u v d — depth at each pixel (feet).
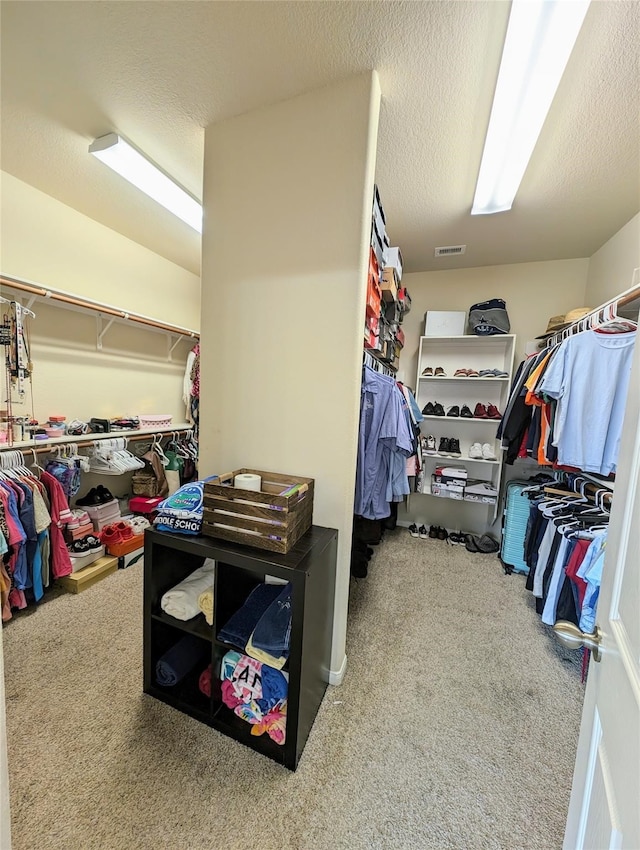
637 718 1.58
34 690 4.62
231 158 5.03
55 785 3.54
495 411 9.91
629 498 2.07
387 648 5.75
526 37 3.50
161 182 6.39
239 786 3.59
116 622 5.98
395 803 3.51
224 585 4.28
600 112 4.56
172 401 10.91
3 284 6.03
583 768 2.32
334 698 4.73
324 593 4.36
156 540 4.41
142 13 3.62
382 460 6.55
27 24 3.77
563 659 5.60
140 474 9.34
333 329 4.64
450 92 4.37
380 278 6.51
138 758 3.82
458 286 10.50
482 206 6.82
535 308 9.86
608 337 5.84
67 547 7.03
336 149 4.43
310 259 4.68
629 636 1.83
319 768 3.80
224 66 4.20
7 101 4.79
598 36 3.66
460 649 5.78
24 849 3.05
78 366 8.19
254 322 5.05
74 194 7.19
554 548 6.13
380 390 6.30
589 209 6.89
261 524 4.08
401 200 6.77
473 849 3.18
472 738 4.23
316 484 4.89
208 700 4.43
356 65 4.10
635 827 1.45
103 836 3.15
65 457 7.16
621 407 5.70
